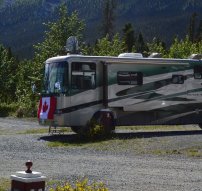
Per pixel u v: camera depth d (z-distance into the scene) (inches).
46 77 913.5
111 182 438.0
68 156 624.7
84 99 882.8
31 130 1086.4
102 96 898.7
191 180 451.5
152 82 939.3
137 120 927.7
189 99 975.6
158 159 594.6
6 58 2593.5
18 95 2182.6
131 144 724.0
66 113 869.8
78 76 878.4
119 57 914.7
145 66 932.6
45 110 900.0
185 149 671.8
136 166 537.6
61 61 881.5
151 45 2581.2
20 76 2438.5
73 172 495.2
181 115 969.5
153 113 941.8
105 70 894.4
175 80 962.1
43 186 244.1
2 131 1097.4
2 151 673.6
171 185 425.7
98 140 795.4
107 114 887.1
